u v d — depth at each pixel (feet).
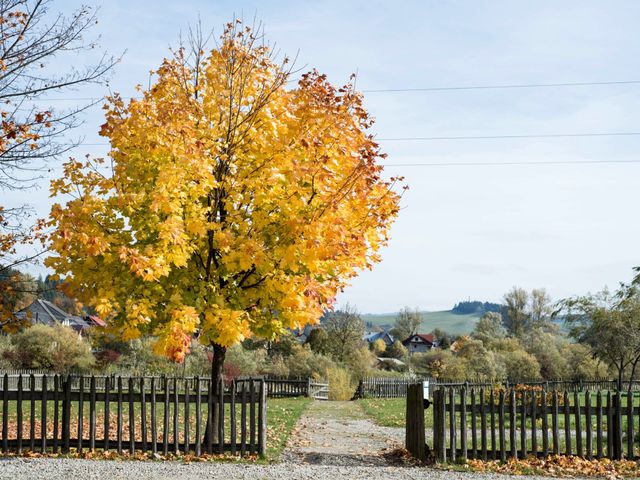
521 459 39.17
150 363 120.57
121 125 39.17
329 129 38.83
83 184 39.04
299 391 110.32
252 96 40.68
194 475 32.83
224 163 40.40
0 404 75.51
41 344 131.03
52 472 32.35
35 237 45.14
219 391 39.83
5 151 41.86
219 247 38.37
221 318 37.86
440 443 39.37
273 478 32.65
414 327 404.57
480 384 98.27
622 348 105.29
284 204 36.86
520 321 283.18
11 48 41.42
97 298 35.50
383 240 42.86
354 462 40.34
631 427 39.91
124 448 39.11
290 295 36.37
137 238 37.88
